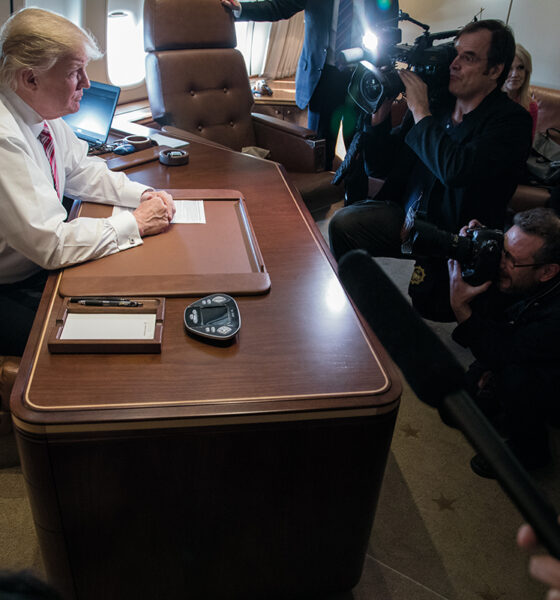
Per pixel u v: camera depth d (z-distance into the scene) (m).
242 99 3.52
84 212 2.01
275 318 1.53
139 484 1.30
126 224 1.78
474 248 2.03
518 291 2.05
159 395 1.26
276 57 4.68
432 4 3.99
